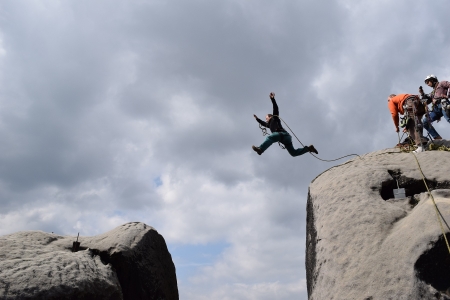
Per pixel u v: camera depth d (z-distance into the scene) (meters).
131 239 7.05
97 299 5.82
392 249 5.40
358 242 5.78
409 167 7.20
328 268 5.76
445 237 4.96
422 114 8.59
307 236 7.14
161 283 7.24
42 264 5.70
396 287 5.00
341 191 6.79
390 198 6.88
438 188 6.67
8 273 5.36
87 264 6.15
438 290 4.80
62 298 5.39
